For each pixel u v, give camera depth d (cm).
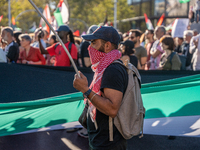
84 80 170
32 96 356
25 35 525
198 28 657
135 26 3372
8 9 2766
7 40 495
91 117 186
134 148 363
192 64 539
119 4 3619
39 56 534
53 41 653
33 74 383
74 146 369
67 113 253
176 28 693
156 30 557
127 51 426
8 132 235
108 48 183
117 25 3712
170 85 277
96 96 169
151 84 278
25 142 381
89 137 195
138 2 3269
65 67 416
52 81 376
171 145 372
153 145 372
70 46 455
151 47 603
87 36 181
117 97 169
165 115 283
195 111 275
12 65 400
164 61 454
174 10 2673
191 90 275
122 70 179
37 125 246
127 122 182
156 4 2820
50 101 225
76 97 240
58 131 424
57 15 693
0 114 215
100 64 182
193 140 390
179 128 286
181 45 698
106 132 183
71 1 4291
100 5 3844
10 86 361
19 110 217
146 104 282
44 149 360
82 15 4381
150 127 301
